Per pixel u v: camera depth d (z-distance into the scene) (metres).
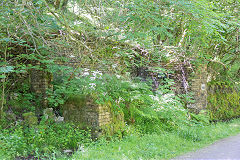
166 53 10.41
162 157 5.79
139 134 7.74
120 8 7.12
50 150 5.92
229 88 13.80
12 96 7.80
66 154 5.89
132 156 5.70
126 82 8.34
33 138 6.09
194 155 5.94
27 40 6.97
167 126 8.94
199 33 10.24
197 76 11.22
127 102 8.77
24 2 5.45
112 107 7.55
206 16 7.70
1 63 6.36
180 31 11.16
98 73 7.55
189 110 11.02
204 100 11.39
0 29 6.39
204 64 11.54
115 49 9.10
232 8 11.79
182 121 9.34
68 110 7.47
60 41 7.18
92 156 5.54
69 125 7.04
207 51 12.83
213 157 5.65
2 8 5.88
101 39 7.37
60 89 7.34
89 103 7.07
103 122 7.04
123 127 7.78
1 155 5.05
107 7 7.39
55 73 8.58
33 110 7.72
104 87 7.53
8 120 6.88
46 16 6.95
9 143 5.50
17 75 8.36
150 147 6.37
